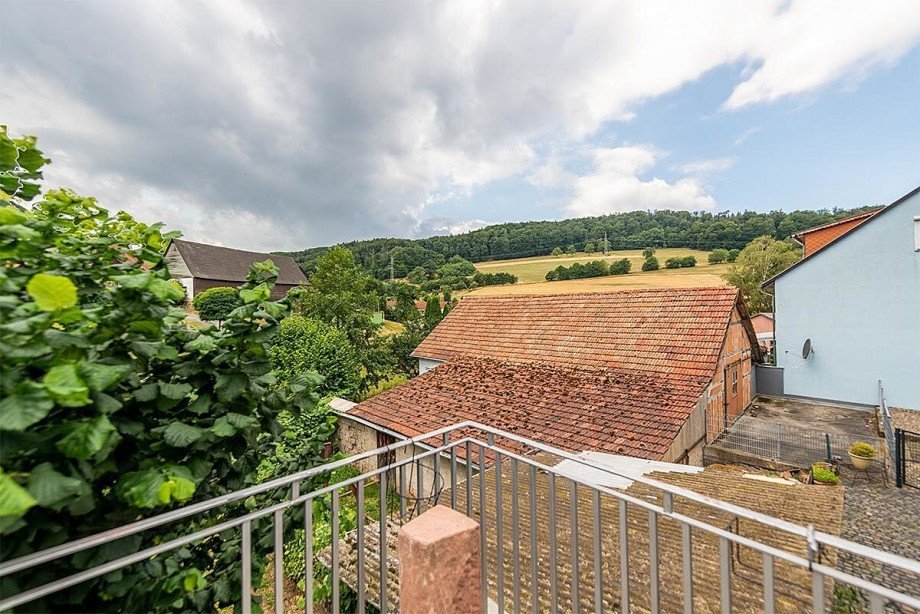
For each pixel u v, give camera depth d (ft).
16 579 4.19
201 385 5.97
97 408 4.25
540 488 17.49
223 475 6.62
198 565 6.57
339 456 9.43
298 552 19.20
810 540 4.22
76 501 4.22
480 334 51.39
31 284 3.73
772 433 38.50
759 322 96.63
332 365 62.03
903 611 11.66
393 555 16.66
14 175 6.74
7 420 3.26
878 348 47.14
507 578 10.98
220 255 148.77
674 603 9.62
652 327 39.60
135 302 5.23
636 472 20.47
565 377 36.35
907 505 22.21
